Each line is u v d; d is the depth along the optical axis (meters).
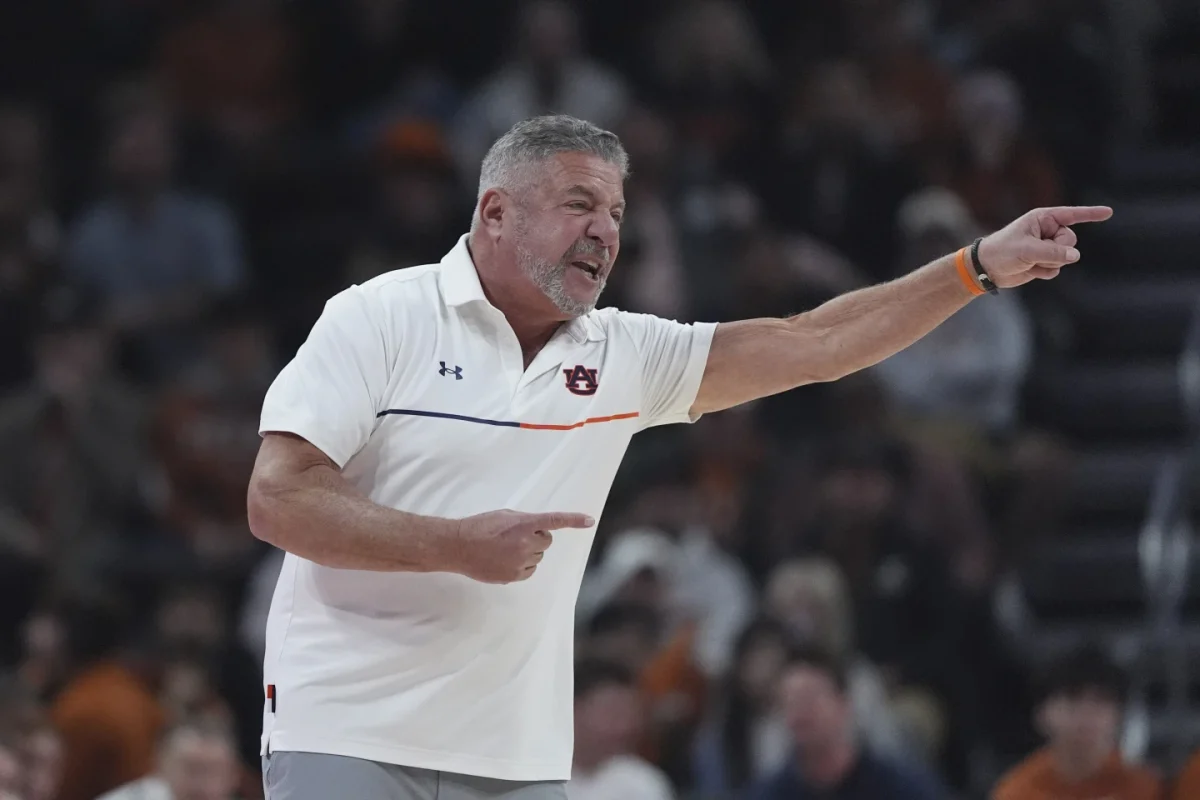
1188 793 25.39
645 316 16.36
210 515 38.34
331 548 13.78
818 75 46.94
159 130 44.31
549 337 15.62
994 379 40.06
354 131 48.09
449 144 46.56
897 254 44.56
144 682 31.34
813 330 16.31
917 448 35.59
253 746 32.84
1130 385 42.53
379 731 14.48
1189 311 44.38
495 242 15.25
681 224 42.66
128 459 38.34
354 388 14.59
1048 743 33.25
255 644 34.91
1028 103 48.53
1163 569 33.66
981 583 34.25
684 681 31.06
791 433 39.75
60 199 47.34
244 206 46.78
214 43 49.19
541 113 46.06
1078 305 44.91
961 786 31.95
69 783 28.47
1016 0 49.56
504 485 14.88
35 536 35.34
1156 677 32.94
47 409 37.69
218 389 39.59
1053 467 38.44
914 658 33.00
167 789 24.72
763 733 29.86
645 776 27.23
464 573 13.54
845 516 34.31
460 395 14.89
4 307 41.12
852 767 26.70
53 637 31.06
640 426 16.45
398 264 43.09
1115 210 47.62
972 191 45.22
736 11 49.06
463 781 14.70
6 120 45.78
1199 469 37.84
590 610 32.88
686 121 46.97
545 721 15.08
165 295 42.91
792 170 45.47
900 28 49.28
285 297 44.84
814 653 26.81
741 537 35.84
